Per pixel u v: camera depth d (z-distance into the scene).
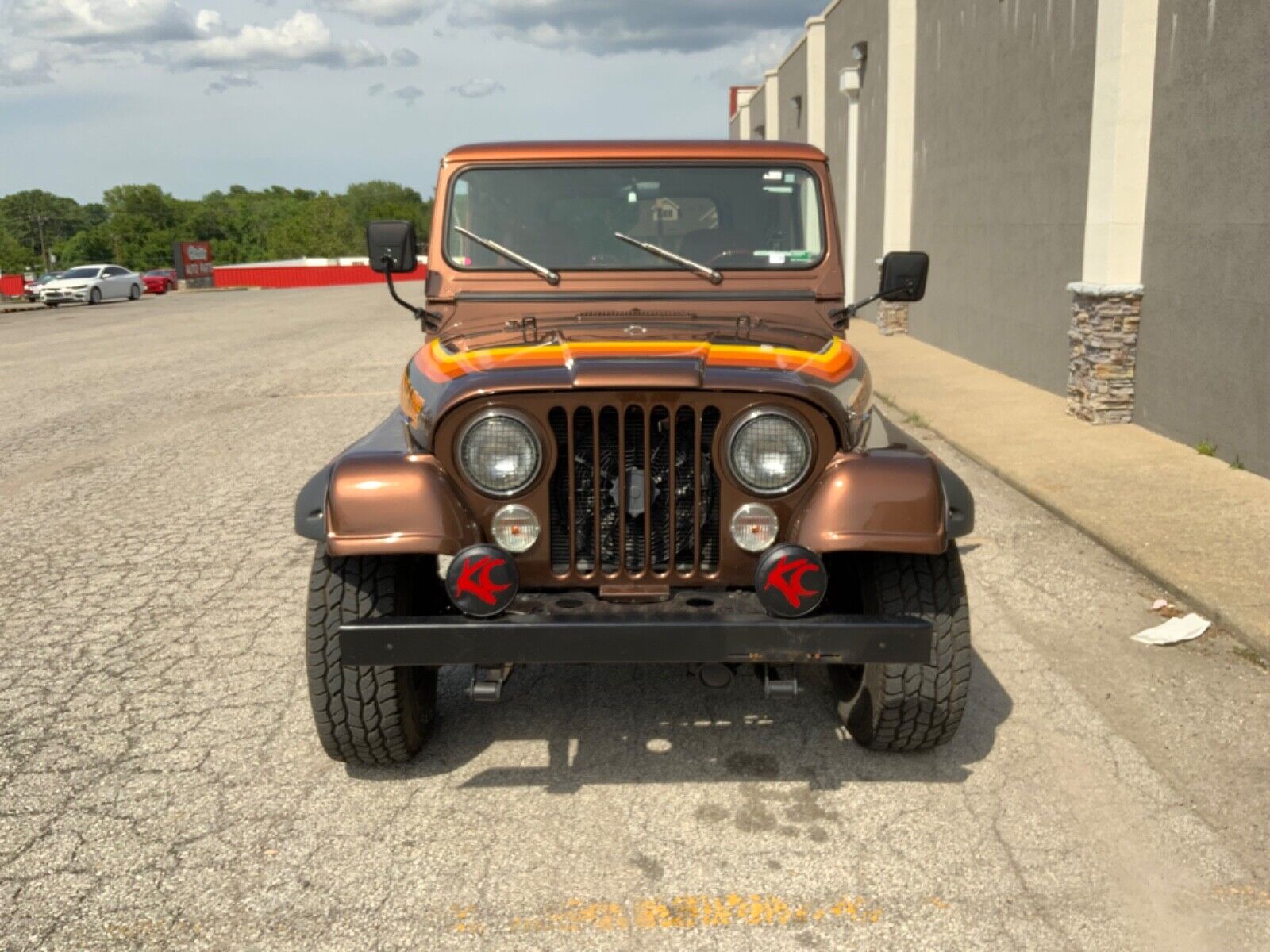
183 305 35.56
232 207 177.12
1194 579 4.99
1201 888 2.92
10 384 14.00
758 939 2.75
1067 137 9.34
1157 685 4.13
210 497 7.41
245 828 3.28
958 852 3.10
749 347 3.41
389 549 3.05
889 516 3.05
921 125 14.16
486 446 3.09
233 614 5.08
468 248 4.16
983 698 4.06
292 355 16.73
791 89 23.98
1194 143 7.27
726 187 4.12
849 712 3.74
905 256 4.04
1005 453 7.61
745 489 3.12
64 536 6.48
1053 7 9.52
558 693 4.20
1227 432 7.04
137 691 4.25
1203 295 7.25
